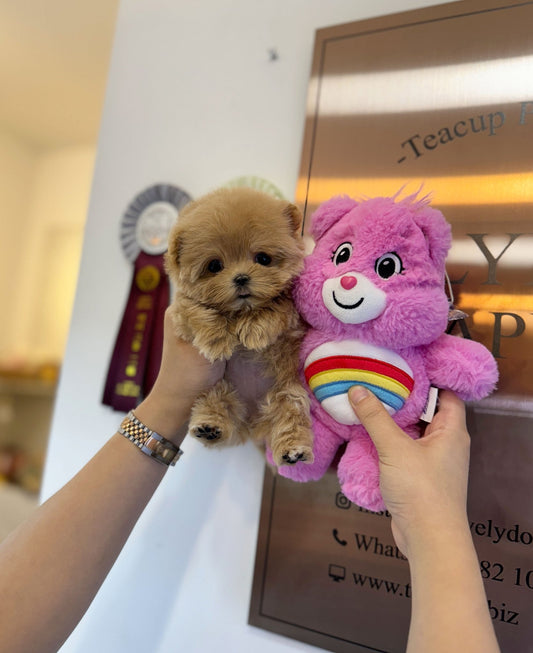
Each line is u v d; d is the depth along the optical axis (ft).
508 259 2.04
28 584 1.49
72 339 3.03
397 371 1.58
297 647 2.15
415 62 2.34
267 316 1.56
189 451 2.56
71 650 2.56
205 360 1.69
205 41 2.97
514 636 1.81
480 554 1.91
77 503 1.67
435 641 1.15
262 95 2.74
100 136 3.21
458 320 2.08
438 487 1.41
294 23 2.73
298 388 1.66
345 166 2.41
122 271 2.98
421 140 2.27
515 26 2.17
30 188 6.82
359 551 2.10
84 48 4.53
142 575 2.51
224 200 1.60
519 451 1.92
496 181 2.11
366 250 1.54
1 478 5.91
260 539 2.29
